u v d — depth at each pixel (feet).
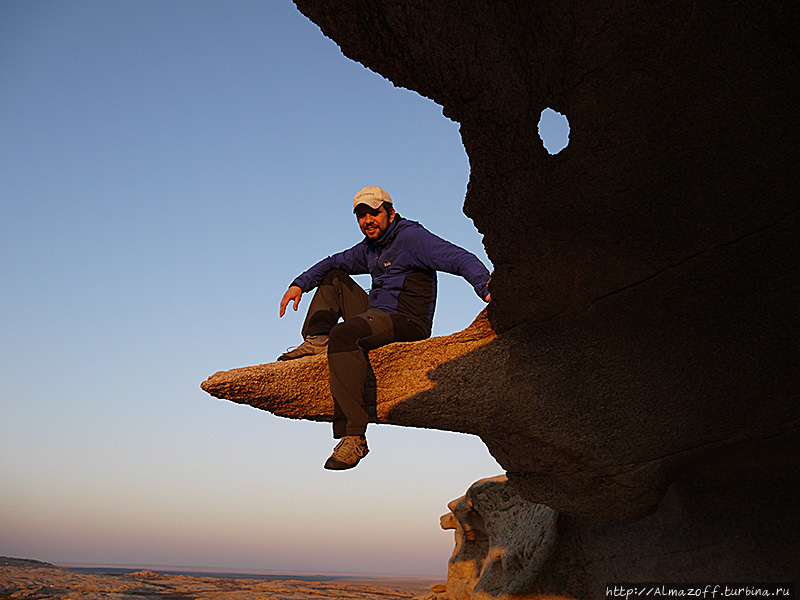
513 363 12.14
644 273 10.43
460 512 27.35
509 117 8.39
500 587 21.75
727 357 11.38
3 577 31.58
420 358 12.51
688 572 14.48
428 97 8.68
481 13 7.36
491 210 9.57
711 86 7.77
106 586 31.89
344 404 11.30
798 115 7.96
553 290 10.96
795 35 7.18
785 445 13.28
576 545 17.39
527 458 13.73
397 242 12.63
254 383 11.99
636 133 8.30
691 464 14.14
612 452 13.08
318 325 13.01
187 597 30.53
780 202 9.16
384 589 46.78
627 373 11.85
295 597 34.24
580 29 7.35
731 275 10.23
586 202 9.27
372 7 7.59
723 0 6.93
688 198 9.18
